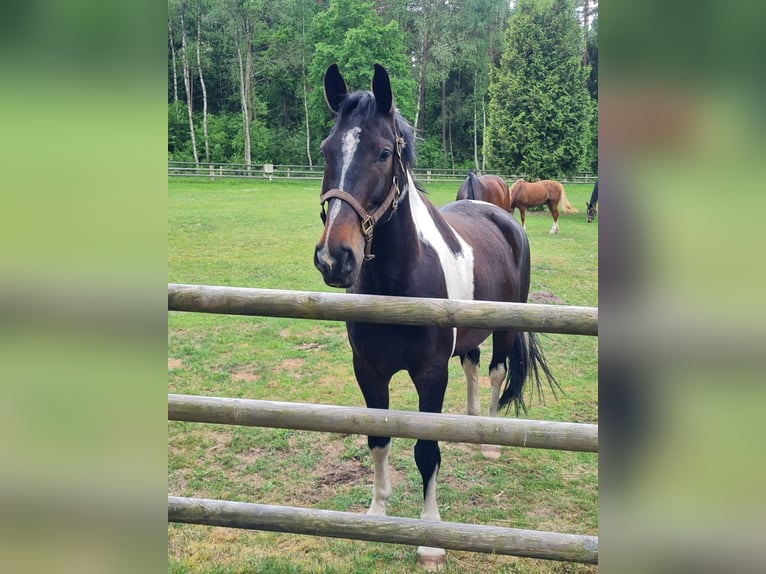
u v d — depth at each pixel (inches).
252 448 142.2
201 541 106.3
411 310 71.6
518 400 143.9
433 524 75.2
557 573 97.3
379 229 90.3
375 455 105.7
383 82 84.7
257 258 347.9
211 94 1402.6
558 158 877.2
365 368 99.3
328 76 91.9
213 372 187.8
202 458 137.5
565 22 845.2
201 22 1348.4
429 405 98.3
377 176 82.8
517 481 129.6
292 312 73.6
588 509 119.0
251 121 1365.7
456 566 99.3
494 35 1397.6
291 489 125.3
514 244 142.9
